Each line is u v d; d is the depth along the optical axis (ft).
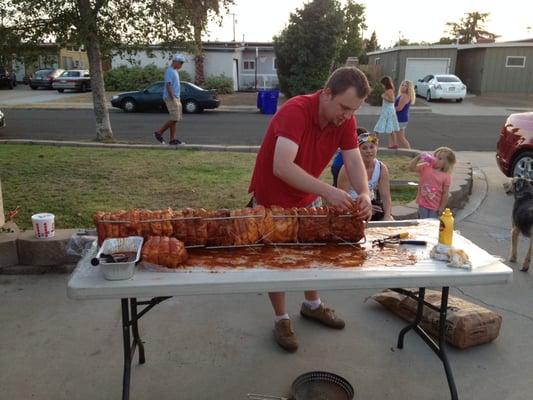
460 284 6.97
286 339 9.96
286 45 80.53
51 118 54.13
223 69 95.35
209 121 54.39
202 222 7.65
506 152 24.06
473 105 77.87
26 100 76.84
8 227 14.32
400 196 21.33
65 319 11.08
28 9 30.55
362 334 10.65
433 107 74.49
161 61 91.50
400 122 33.47
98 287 6.29
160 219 7.55
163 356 9.77
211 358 9.73
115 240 7.02
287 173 7.85
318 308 10.91
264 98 64.03
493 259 7.52
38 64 36.65
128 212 7.75
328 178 23.90
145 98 62.59
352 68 7.81
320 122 8.30
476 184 25.25
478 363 9.67
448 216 7.83
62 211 17.30
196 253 7.60
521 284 13.46
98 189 20.40
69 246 8.71
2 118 41.60
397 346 10.19
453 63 95.04
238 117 59.67
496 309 11.97
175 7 32.37
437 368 9.50
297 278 6.64
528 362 9.75
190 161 27.27
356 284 6.72
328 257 7.55
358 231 8.07
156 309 11.61
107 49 33.60
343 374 9.27
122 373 9.22
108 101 72.74
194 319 11.21
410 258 7.57
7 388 8.73
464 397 8.66
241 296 12.35
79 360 9.59
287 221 7.90
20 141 33.22
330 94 7.78
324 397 7.91
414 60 97.25
